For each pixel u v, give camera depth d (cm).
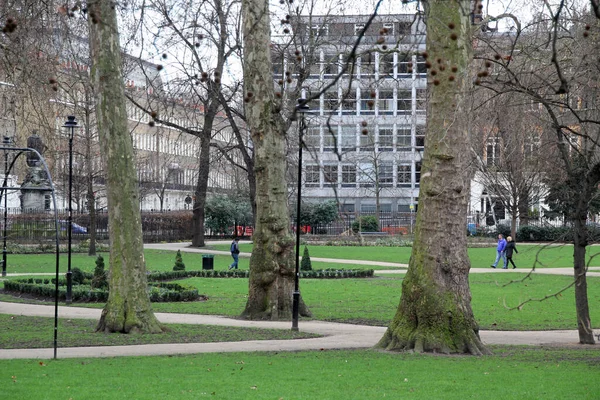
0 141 3509
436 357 1609
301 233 7356
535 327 2300
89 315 2372
